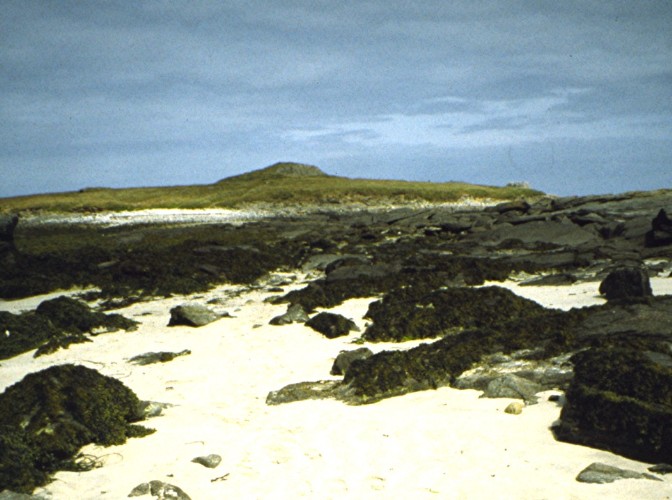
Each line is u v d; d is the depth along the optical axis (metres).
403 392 10.12
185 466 7.70
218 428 9.03
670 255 23.17
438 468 7.26
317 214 56.88
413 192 67.38
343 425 8.73
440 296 14.89
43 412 8.45
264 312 17.31
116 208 60.78
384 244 32.19
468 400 9.52
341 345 13.55
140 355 13.24
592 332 11.09
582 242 27.88
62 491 7.26
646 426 7.27
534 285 19.12
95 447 8.41
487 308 14.23
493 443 7.82
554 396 9.15
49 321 15.66
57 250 33.12
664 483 6.55
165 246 32.69
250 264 25.58
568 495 6.44
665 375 8.19
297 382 11.16
